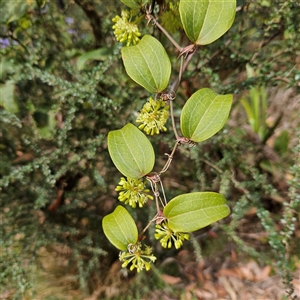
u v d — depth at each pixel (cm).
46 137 82
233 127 98
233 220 81
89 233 96
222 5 28
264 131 96
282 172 94
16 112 78
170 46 84
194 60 83
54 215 94
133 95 84
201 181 86
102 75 73
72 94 74
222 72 96
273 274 97
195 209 27
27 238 88
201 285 98
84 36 88
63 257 98
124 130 30
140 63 30
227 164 93
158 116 31
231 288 97
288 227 63
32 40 82
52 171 90
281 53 79
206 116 28
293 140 98
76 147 87
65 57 85
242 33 84
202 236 105
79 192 95
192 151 79
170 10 48
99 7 82
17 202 91
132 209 90
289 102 98
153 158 30
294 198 64
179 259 103
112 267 98
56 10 83
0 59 76
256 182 82
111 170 94
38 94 86
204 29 28
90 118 87
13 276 76
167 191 90
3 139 89
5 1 75
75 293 91
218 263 102
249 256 101
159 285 96
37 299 88
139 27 71
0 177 89
